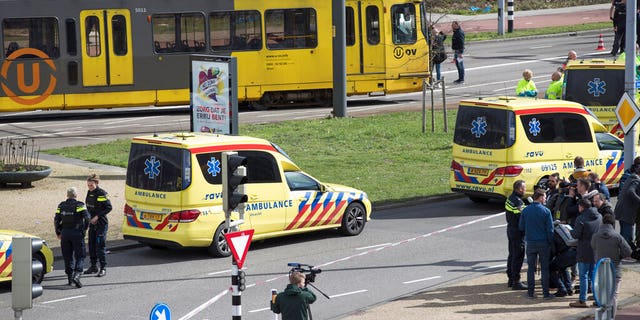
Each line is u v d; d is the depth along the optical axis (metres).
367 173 45.25
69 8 58.47
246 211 32.38
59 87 58.75
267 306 26.31
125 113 63.12
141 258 32.34
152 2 59.69
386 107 62.56
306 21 61.84
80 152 49.28
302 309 21.20
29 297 19.98
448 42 86.06
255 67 61.47
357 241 34.12
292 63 61.91
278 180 33.12
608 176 39.44
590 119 39.06
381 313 25.06
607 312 20.59
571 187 28.95
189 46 60.41
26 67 58.25
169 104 60.75
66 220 28.66
